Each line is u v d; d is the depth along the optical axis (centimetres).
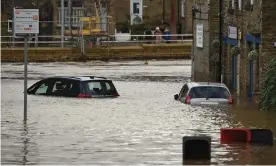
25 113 5597
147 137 4806
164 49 14438
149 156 4194
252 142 4650
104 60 14212
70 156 4178
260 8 7300
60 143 4566
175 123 5491
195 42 10219
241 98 7606
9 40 15088
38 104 6825
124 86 9200
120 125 5353
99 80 7669
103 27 15512
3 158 4112
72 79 7662
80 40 14775
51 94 7725
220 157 4203
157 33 15600
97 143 4575
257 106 6756
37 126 5281
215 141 4681
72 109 6406
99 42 15150
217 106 6725
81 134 4912
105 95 7600
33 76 10812
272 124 5541
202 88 6956
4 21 15025
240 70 8375
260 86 7119
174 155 4228
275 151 4375
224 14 9188
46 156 4172
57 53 14075
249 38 7894
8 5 15825
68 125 5344
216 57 9269
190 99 6894
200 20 9881
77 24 15238
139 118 5778
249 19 7931
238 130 4684
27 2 15875
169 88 8931
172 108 6506
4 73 11400
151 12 17025
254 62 7681
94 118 5762
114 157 4159
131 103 6969
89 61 14038
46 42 14338
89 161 4044
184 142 4156
